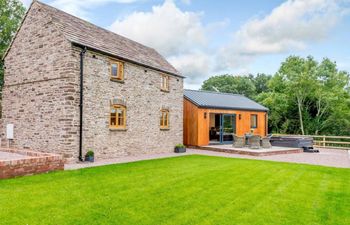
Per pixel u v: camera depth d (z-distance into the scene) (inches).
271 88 1530.5
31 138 518.3
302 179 358.3
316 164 507.8
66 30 488.4
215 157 587.5
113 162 485.1
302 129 1315.2
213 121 1055.0
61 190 274.1
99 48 509.7
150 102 646.5
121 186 298.8
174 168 426.0
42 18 509.0
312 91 1327.5
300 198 268.1
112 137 539.8
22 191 265.3
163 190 286.4
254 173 394.6
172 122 725.3
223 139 943.7
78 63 471.2
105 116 524.7
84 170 387.5
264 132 1015.0
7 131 558.9
